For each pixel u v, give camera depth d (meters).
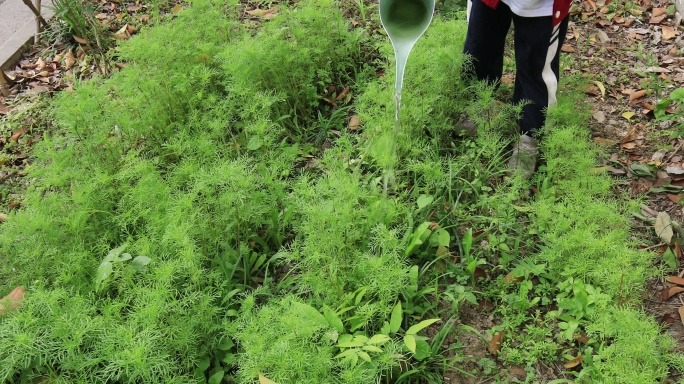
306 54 4.09
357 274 2.84
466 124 3.93
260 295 3.06
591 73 4.54
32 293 2.62
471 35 3.70
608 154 3.76
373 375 2.30
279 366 2.28
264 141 3.55
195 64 4.21
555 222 3.10
